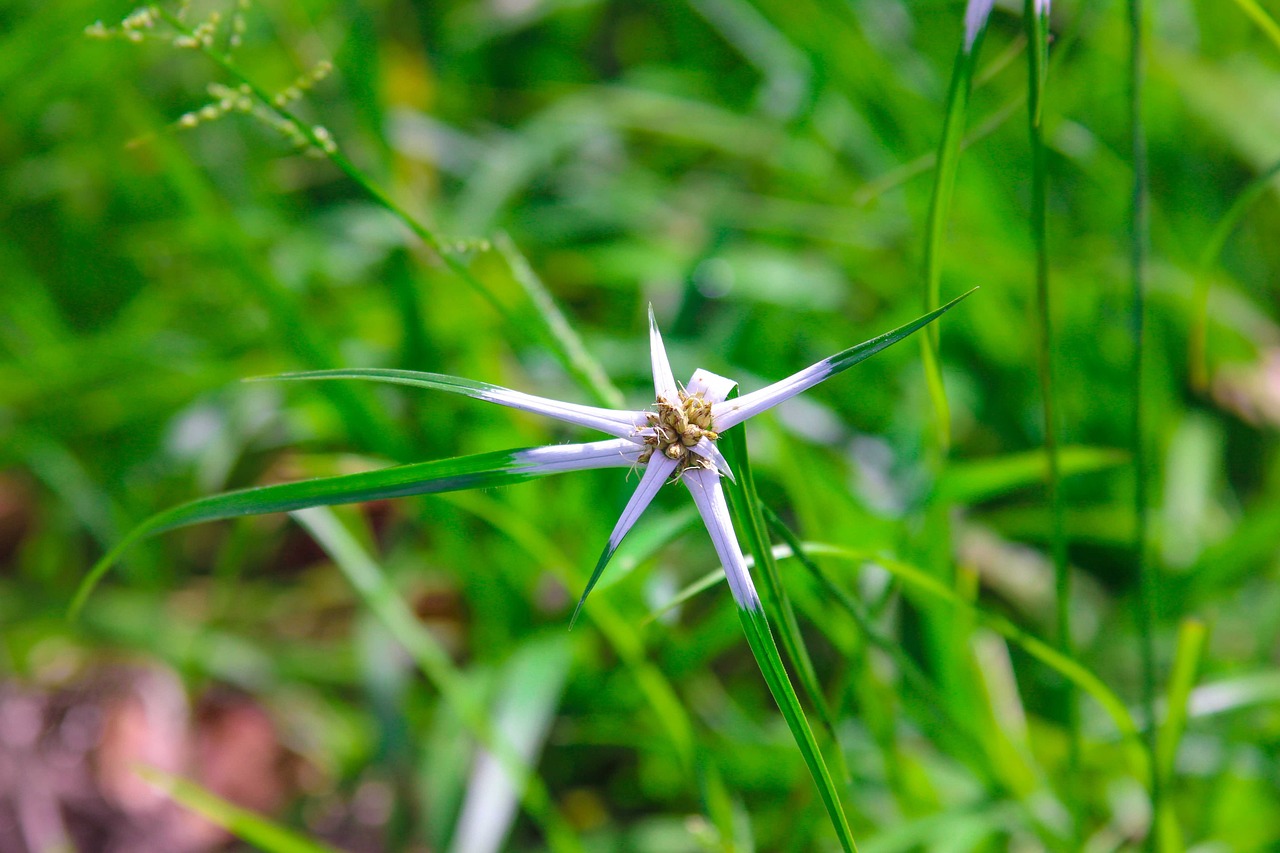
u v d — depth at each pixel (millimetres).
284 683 840
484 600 791
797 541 502
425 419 798
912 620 821
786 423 830
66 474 874
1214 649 798
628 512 446
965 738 579
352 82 845
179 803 818
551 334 540
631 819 790
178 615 898
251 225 931
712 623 713
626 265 918
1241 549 742
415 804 754
